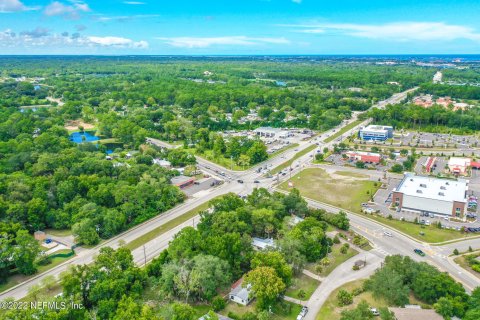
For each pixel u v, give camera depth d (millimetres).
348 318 112625
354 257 157875
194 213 197625
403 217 194625
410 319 114250
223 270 134625
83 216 175500
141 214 189875
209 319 109938
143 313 108875
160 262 142250
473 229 179375
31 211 176875
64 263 152375
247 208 173625
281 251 144750
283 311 124812
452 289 124438
